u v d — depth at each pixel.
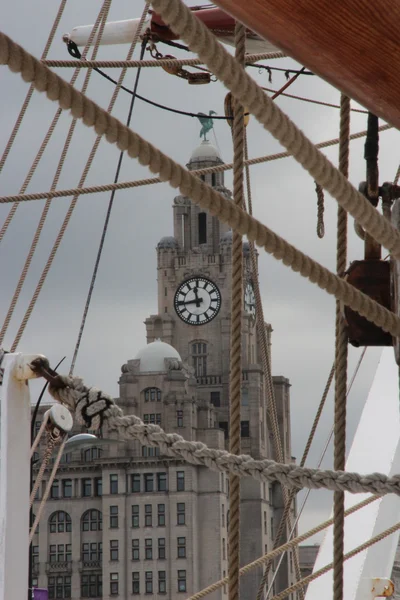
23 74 5.77
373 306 8.51
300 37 7.04
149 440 9.42
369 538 23.41
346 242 10.36
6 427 10.84
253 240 7.43
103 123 6.21
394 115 8.17
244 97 6.39
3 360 10.80
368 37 7.06
